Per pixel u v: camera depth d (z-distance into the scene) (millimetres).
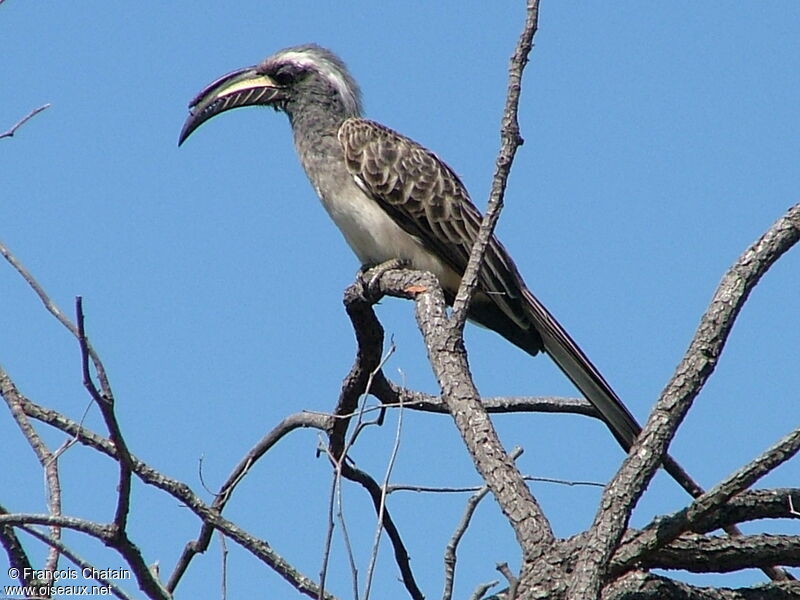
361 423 8359
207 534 10906
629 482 7766
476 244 9281
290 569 9258
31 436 8961
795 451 8078
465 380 8812
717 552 8617
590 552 7680
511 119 9062
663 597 8430
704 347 7969
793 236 8172
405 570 10852
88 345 7969
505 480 8219
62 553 8180
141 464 9266
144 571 8672
